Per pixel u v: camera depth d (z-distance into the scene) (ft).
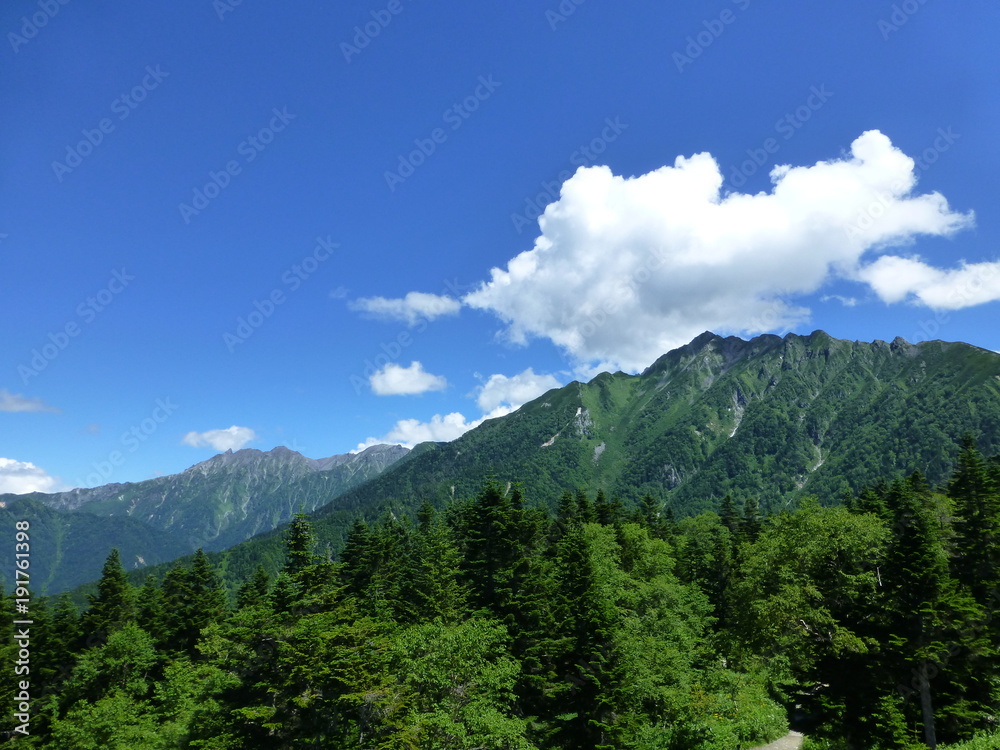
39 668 177.06
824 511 129.08
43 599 205.36
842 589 114.01
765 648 124.47
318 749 91.09
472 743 92.94
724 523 310.04
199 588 216.13
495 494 167.43
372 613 153.38
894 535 123.03
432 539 184.65
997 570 129.39
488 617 140.26
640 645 120.47
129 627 182.80
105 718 129.59
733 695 139.23
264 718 92.99
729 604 200.85
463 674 104.88
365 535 188.24
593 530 192.65
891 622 105.40
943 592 101.45
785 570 120.26
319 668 93.66
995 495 145.89
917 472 203.51
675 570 233.96
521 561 151.94
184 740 110.01
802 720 136.67
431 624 118.01
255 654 102.12
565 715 104.88
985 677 99.04
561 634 116.47
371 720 93.30
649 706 118.42
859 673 107.14
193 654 195.00
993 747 84.23
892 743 94.27
